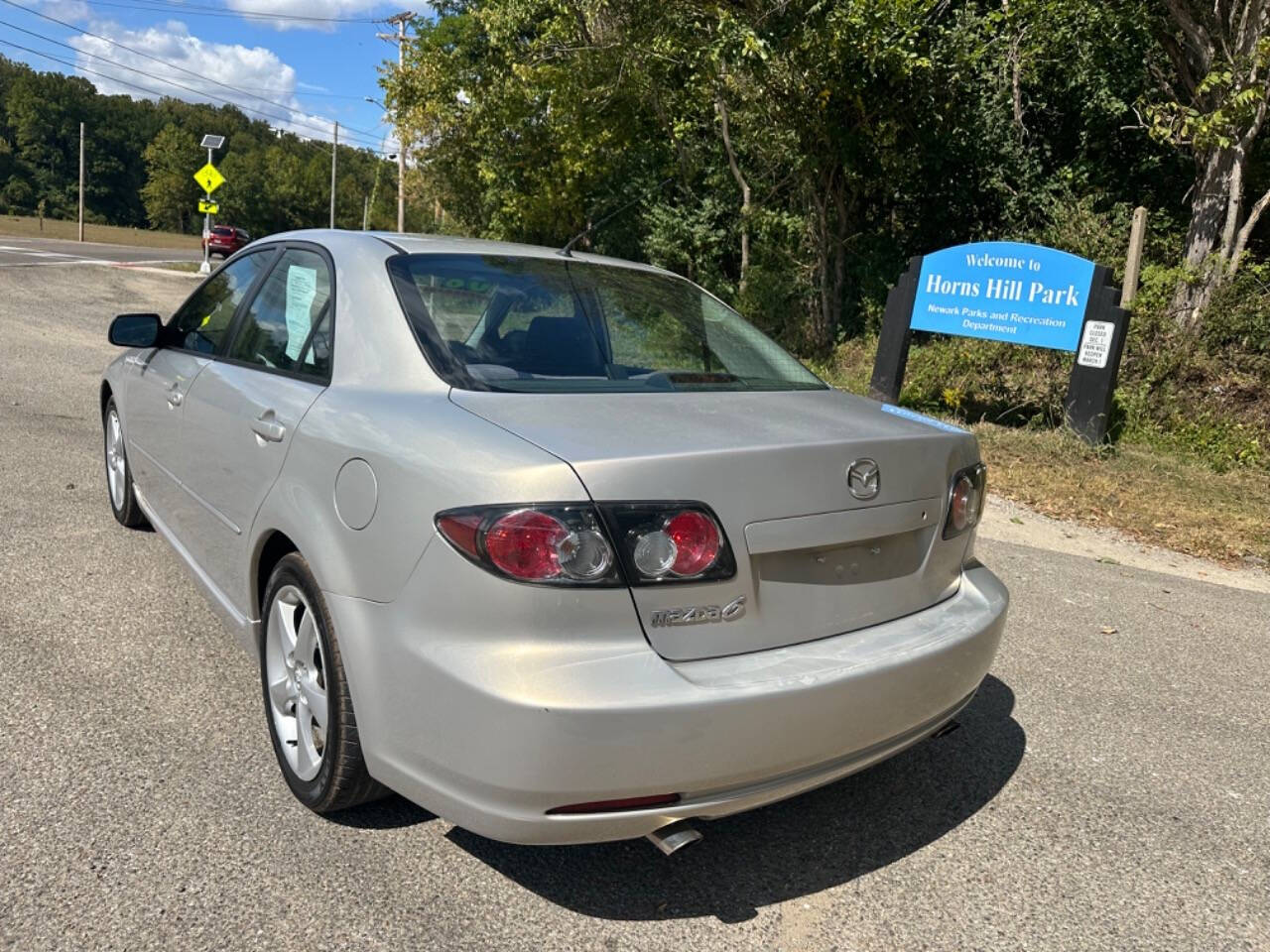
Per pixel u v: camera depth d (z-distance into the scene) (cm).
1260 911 259
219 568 331
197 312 408
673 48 1326
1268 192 1012
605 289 333
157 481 412
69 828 256
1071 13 1218
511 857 259
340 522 244
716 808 220
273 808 272
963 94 1351
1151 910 257
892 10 1127
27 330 1311
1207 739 364
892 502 257
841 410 294
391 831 266
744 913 244
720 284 1658
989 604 284
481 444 223
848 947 234
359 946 221
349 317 289
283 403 289
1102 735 363
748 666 224
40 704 321
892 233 1502
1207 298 1042
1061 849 284
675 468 218
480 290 299
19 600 405
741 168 1628
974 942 239
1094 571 588
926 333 1330
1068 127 1472
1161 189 1397
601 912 240
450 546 214
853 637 250
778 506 232
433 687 215
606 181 1877
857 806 302
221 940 219
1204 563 634
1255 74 977
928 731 265
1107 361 909
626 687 205
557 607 206
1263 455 930
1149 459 905
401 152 2877
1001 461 866
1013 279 967
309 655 266
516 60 1747
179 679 346
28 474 598
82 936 217
